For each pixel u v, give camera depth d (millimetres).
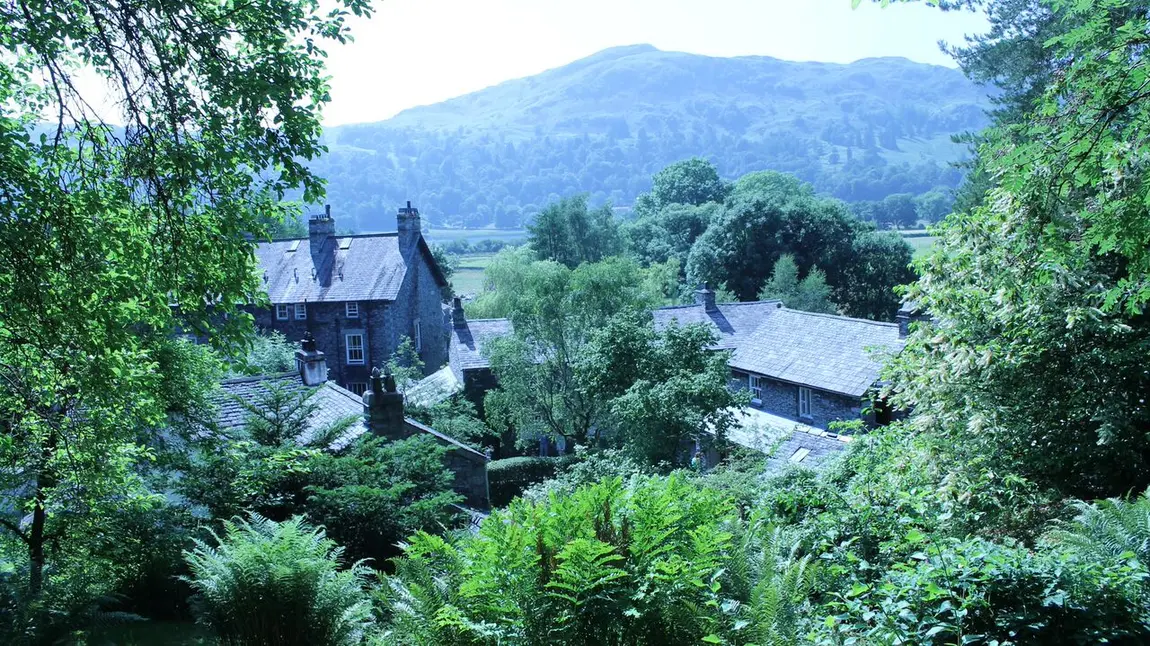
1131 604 7043
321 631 9602
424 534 8109
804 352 37406
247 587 9516
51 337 9148
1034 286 12516
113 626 10570
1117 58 7852
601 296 34344
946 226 15250
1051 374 13617
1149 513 8695
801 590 7582
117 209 9547
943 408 14617
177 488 14141
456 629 6949
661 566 6637
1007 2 27891
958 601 7113
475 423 35750
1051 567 7234
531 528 7359
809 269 61281
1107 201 9719
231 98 9172
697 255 64125
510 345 33594
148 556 12633
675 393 25062
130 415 11539
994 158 9773
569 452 37188
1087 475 13883
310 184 9922
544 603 6730
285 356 36031
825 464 18469
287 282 50125
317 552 10297
